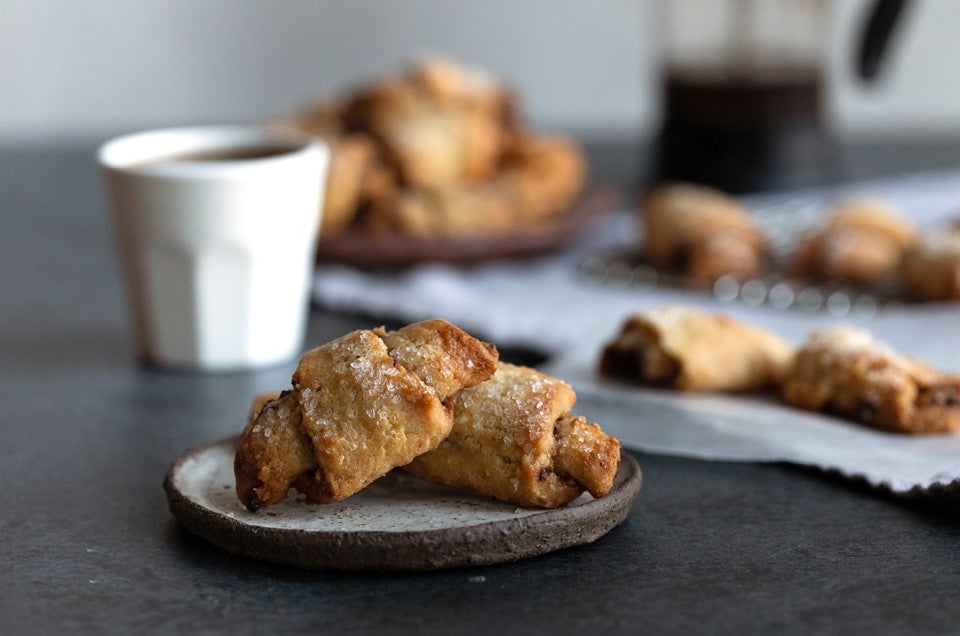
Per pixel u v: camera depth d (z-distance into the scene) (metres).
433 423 0.61
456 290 0.92
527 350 0.84
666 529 0.64
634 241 1.02
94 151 1.31
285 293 0.82
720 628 0.58
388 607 0.59
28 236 1.05
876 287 0.92
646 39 1.54
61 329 0.87
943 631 0.57
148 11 1.55
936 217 1.04
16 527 0.64
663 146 1.10
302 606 0.59
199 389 0.79
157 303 0.80
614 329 0.82
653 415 0.73
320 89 1.57
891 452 0.69
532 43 1.56
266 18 1.55
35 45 1.55
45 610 0.59
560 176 1.01
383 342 0.62
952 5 1.52
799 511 0.65
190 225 0.79
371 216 0.98
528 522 0.61
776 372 0.75
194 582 0.60
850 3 1.52
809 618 0.58
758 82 1.07
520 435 0.62
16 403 0.77
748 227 0.96
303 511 0.62
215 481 0.64
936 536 0.63
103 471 0.69
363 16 1.55
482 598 0.59
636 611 0.59
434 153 1.00
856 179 1.16
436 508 0.62
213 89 1.58
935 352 0.81
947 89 1.55
